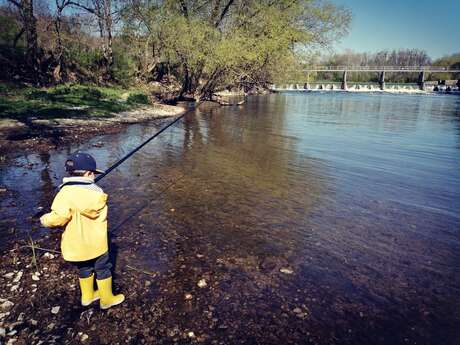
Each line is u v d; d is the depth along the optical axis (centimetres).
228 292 372
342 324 333
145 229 505
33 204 577
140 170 806
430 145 1261
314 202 647
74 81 2436
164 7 2278
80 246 311
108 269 335
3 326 312
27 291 359
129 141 1120
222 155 995
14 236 469
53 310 334
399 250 478
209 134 1346
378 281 404
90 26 2767
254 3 2303
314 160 981
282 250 466
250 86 2903
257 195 671
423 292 387
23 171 750
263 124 1702
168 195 647
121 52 3183
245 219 557
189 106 2447
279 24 2203
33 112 1383
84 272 330
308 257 451
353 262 443
